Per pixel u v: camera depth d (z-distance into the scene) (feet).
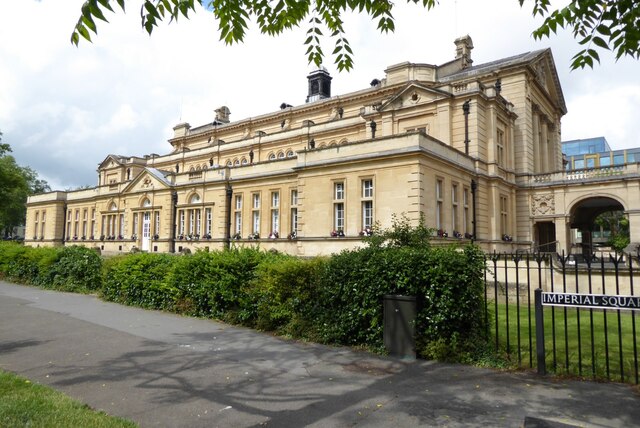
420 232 35.06
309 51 18.08
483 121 90.38
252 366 23.68
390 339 25.75
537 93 118.62
